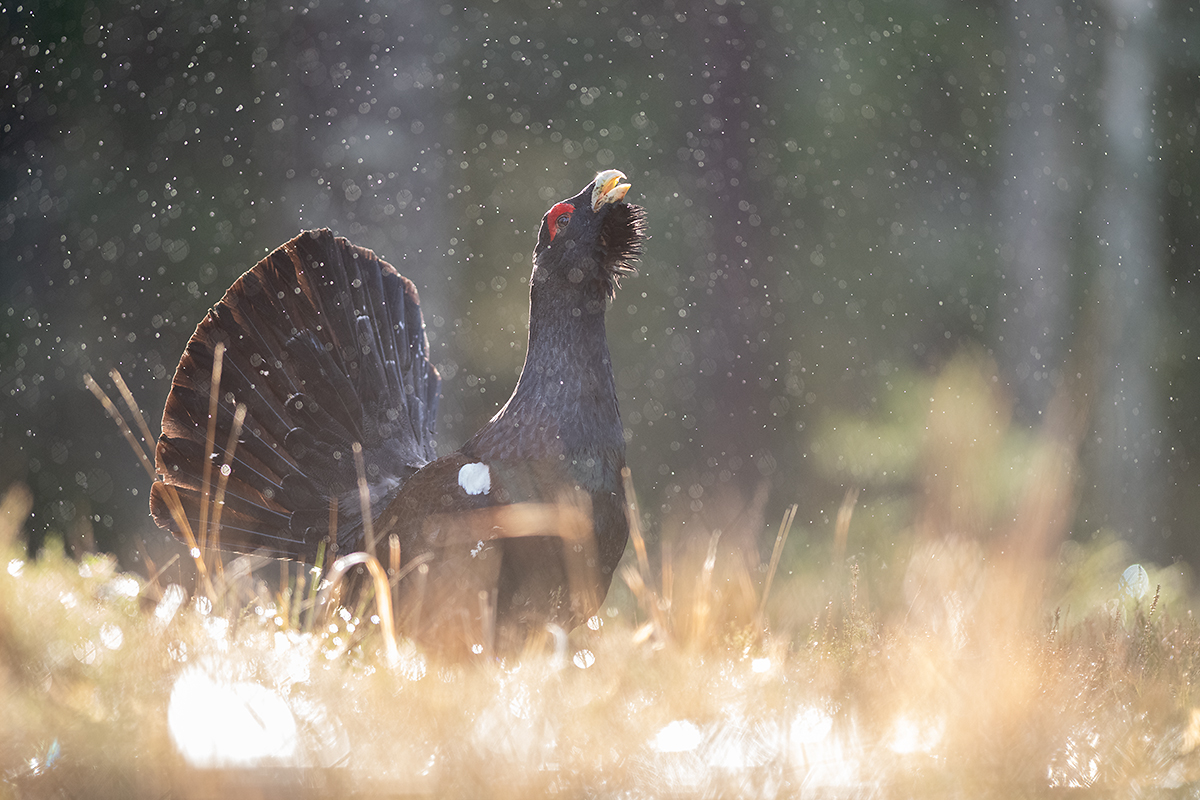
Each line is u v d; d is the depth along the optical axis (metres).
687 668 4.69
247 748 3.39
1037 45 16.53
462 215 16.61
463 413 15.90
